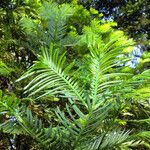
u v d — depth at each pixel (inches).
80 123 72.0
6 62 137.3
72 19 176.7
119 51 70.1
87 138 76.2
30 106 122.4
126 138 76.7
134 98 82.5
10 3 167.9
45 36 131.8
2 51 149.9
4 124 79.4
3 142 127.6
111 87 74.1
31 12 175.0
